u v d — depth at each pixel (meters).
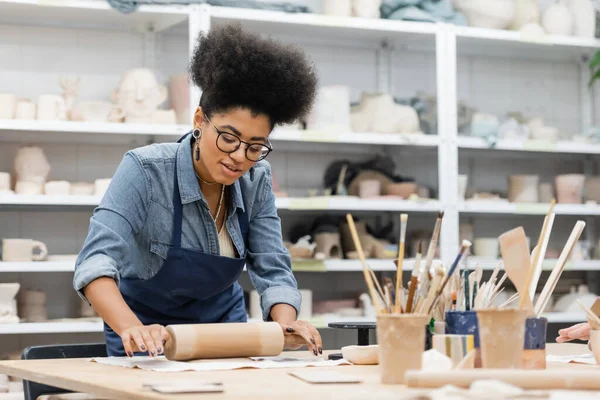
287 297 2.09
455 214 4.32
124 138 4.10
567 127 5.15
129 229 1.94
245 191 2.14
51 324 3.73
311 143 4.44
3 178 3.81
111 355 2.06
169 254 2.02
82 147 4.18
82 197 3.84
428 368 1.30
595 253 4.80
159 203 2.00
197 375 1.45
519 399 1.02
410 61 4.75
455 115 4.38
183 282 2.05
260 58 1.86
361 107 4.35
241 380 1.37
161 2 3.90
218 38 1.89
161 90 3.96
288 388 1.25
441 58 4.38
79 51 4.21
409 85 4.73
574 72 5.18
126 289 2.10
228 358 1.75
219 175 1.91
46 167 3.90
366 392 1.19
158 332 1.66
